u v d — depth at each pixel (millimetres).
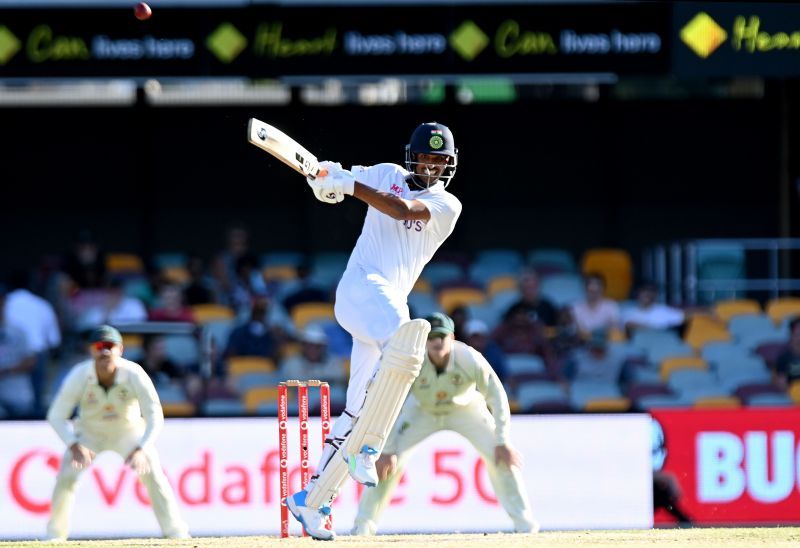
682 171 57750
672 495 30656
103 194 56875
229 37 41688
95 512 29516
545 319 45906
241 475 29922
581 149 57594
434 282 50812
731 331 46344
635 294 53156
